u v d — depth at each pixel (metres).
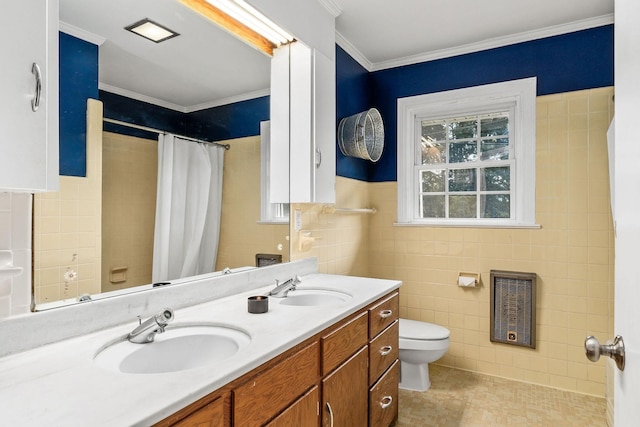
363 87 3.08
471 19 2.47
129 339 1.20
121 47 1.37
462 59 2.88
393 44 2.82
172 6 1.56
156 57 1.50
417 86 3.04
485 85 2.79
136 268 1.42
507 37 2.70
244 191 1.93
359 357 1.69
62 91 1.18
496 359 2.75
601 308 2.46
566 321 2.54
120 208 1.36
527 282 2.62
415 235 3.03
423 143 3.15
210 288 1.67
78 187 1.23
